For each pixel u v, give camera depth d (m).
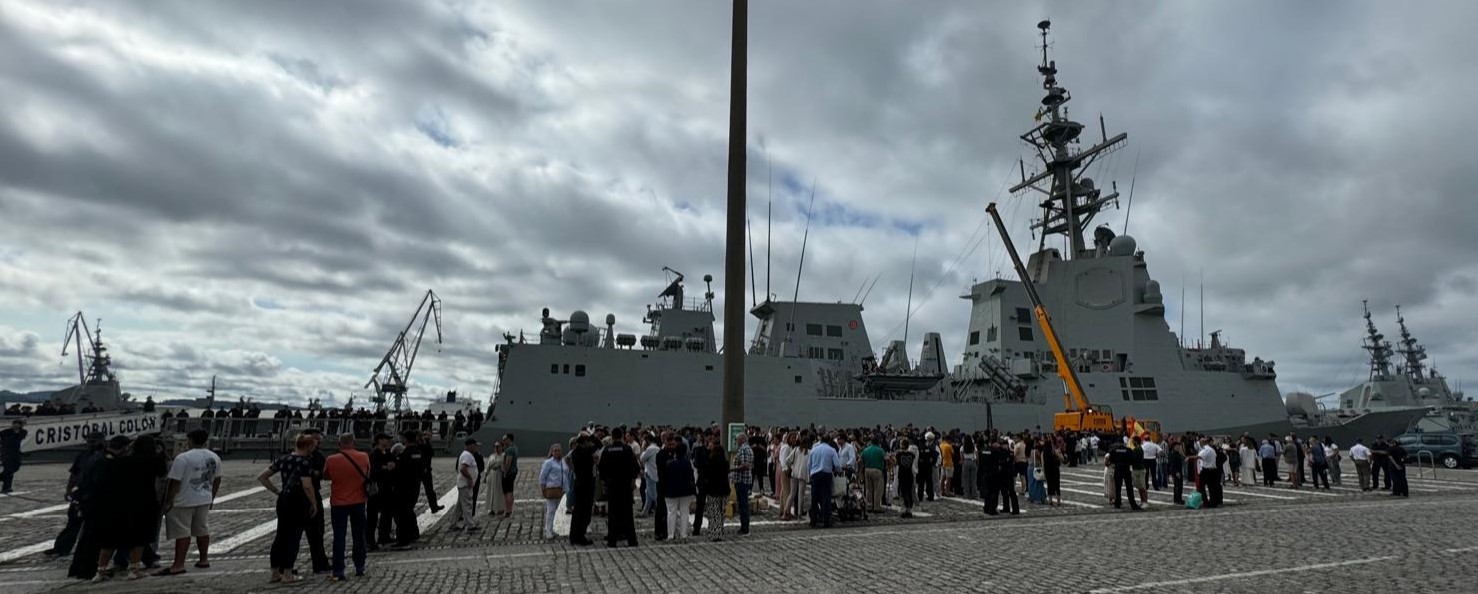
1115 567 9.38
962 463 20.95
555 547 11.91
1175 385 42.12
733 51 15.20
